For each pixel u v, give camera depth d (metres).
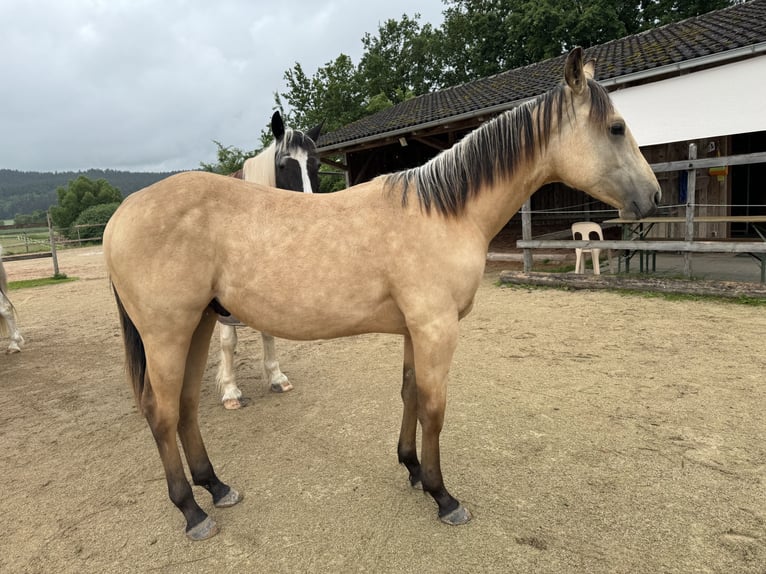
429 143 10.59
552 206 13.07
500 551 1.86
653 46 8.37
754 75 5.68
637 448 2.56
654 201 2.00
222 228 1.90
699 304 5.37
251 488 2.42
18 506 2.37
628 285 6.21
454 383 3.64
